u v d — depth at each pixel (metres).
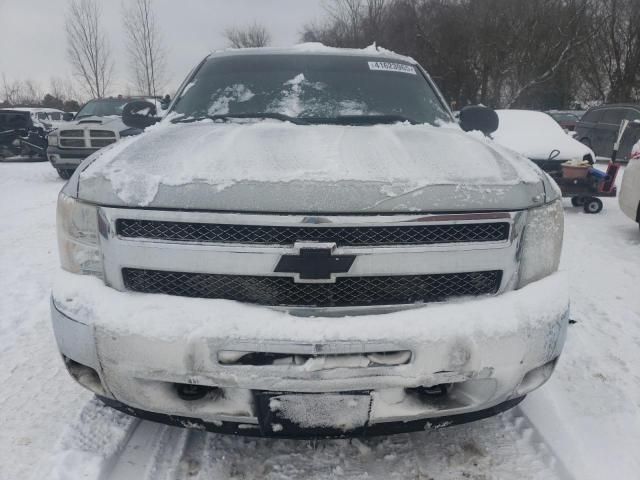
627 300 3.89
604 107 12.98
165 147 2.08
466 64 28.55
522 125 8.40
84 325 1.75
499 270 1.79
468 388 1.78
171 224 1.70
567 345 3.12
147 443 2.20
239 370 1.64
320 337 1.62
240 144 2.07
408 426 1.82
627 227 6.38
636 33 27.58
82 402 2.50
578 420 2.38
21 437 2.23
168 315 1.67
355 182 1.72
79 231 1.85
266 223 1.65
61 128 10.00
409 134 2.39
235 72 3.21
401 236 1.70
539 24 27.33
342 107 2.94
